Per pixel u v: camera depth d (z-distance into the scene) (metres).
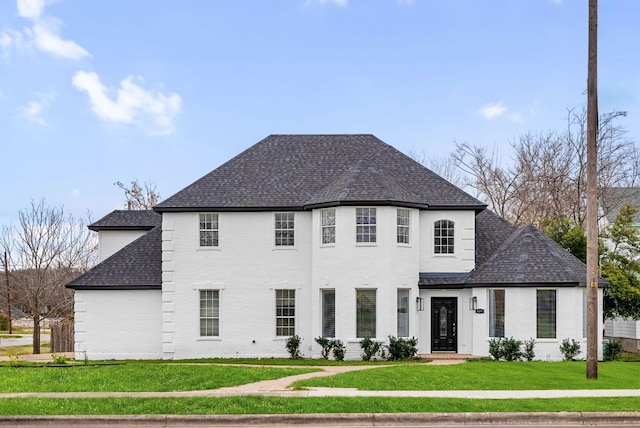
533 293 27.73
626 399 16.50
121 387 18.09
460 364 23.84
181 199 30.47
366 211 28.62
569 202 50.75
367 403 15.55
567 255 29.36
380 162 32.38
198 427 14.56
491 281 28.19
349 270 28.33
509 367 23.03
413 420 14.73
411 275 29.09
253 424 14.60
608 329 43.19
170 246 30.38
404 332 28.98
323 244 29.05
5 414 14.79
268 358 29.39
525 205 53.28
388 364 25.61
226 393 16.97
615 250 35.84
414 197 29.84
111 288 30.72
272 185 31.12
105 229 35.81
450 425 14.59
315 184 31.17
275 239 30.34
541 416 14.89
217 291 30.34
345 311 28.25
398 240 28.98
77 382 18.92
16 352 37.91
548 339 27.55
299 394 16.73
